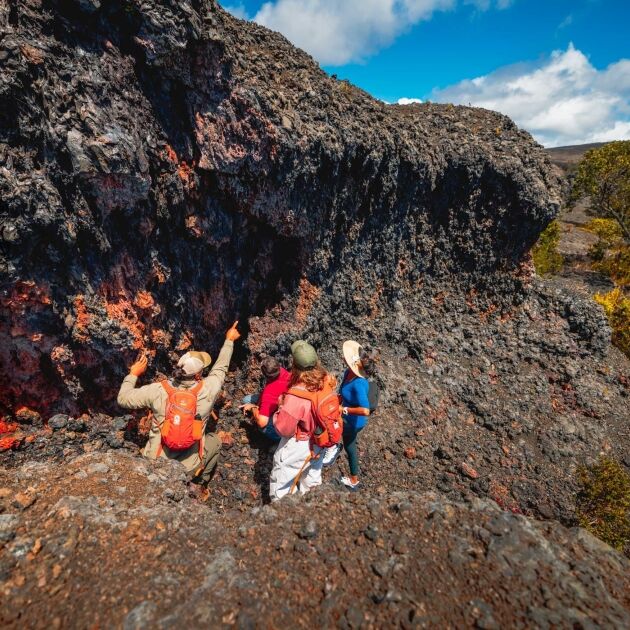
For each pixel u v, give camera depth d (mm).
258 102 4598
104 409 4441
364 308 7508
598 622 2273
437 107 9914
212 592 2410
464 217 8117
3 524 2689
